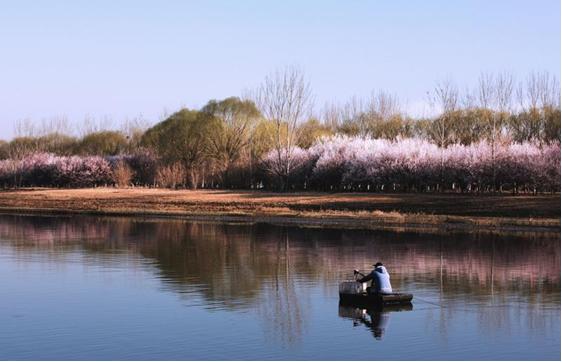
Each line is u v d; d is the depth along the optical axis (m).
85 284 25.22
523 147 70.62
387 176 75.50
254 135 96.12
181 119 99.00
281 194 74.44
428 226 47.62
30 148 129.50
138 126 131.62
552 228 45.50
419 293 23.64
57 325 19.23
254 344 17.38
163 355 16.50
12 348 17.09
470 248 35.78
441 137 85.06
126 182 98.19
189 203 66.75
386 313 20.62
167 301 22.30
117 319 19.92
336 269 28.80
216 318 20.03
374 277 22.06
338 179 81.56
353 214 54.19
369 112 108.75
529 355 16.53
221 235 42.62
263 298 22.78
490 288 24.48
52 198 77.44
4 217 57.66
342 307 21.48
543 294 23.44
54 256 32.66
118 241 39.12
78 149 125.62
